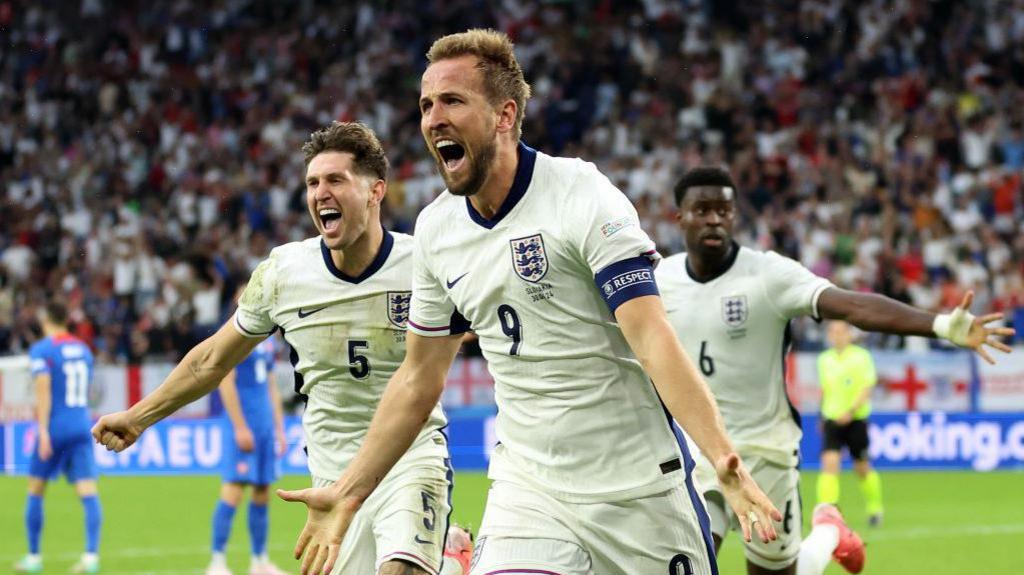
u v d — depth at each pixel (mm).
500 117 4262
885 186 25438
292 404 20125
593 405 4398
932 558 11062
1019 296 21156
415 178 27797
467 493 16266
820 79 28688
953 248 22984
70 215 28078
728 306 6781
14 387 20672
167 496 16562
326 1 32969
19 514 15070
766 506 3691
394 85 30953
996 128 26578
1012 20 29094
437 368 4785
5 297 24547
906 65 28703
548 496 4500
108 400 20938
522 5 31859
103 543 12539
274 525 13773
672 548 4473
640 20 30672
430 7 32344
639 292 4148
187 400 5711
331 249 5695
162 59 32438
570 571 4445
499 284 4387
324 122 30359
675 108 28797
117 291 25062
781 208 24688
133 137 30547
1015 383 19953
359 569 5902
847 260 23047
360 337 5809
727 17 30453
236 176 28609
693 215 6766
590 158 28078
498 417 4691
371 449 4688
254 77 31844
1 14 33344
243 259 25172
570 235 4242
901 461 19078
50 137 30875
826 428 13141
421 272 4676
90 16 33375
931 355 20031
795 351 20250
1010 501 15102
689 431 3941
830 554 7320
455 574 6266
